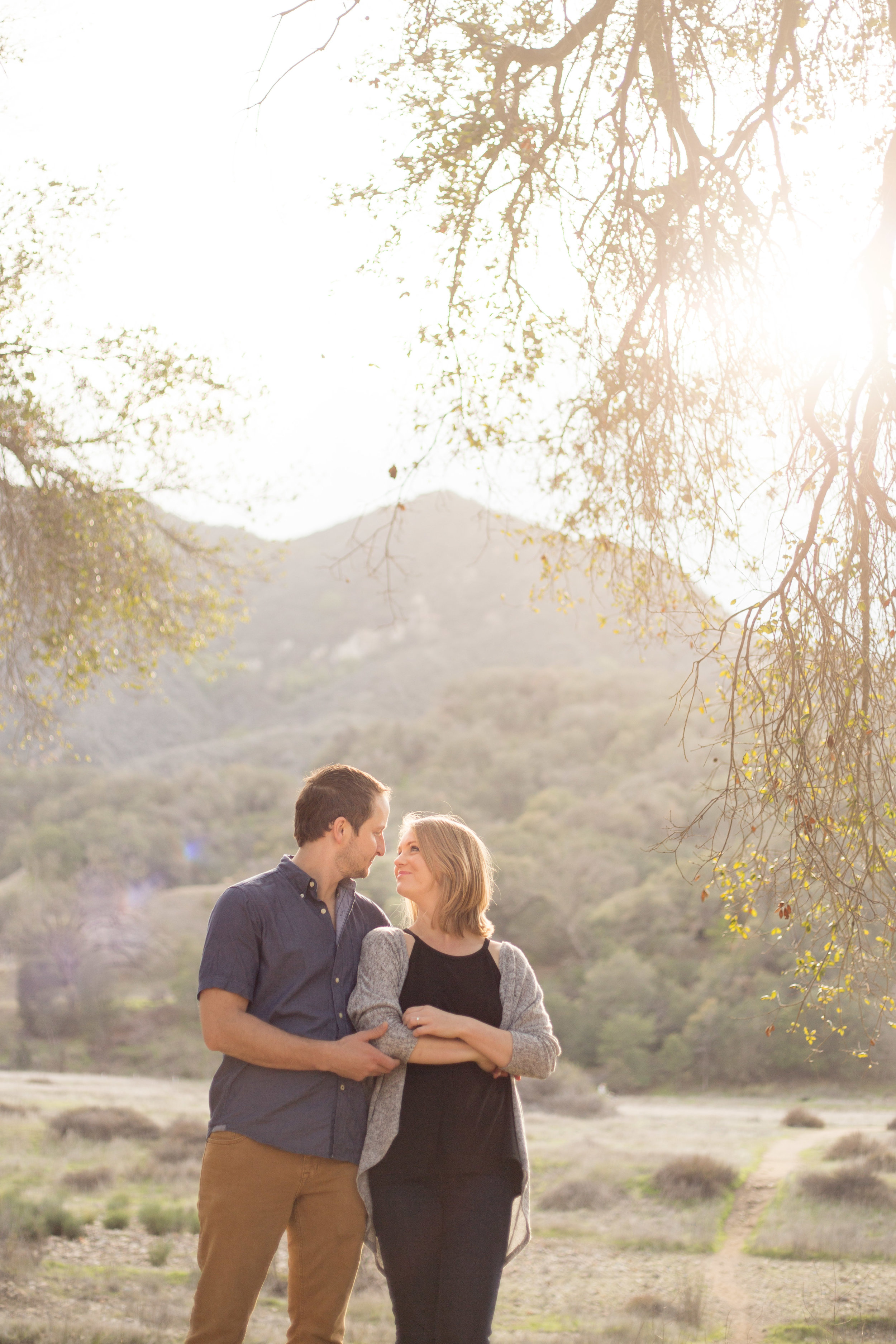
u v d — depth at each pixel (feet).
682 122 14.57
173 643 28.32
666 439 14.43
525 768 322.96
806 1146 57.82
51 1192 38.78
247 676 653.71
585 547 15.47
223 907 8.66
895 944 12.50
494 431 15.52
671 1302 25.16
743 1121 89.25
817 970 13.23
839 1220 34.09
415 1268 8.29
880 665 12.91
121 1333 18.92
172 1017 188.14
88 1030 184.85
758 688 12.60
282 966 8.64
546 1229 36.35
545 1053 8.61
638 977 166.50
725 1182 42.88
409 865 9.12
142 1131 53.88
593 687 389.80
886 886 12.56
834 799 12.61
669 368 14.07
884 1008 12.91
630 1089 149.89
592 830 238.07
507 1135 8.67
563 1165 49.52
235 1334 8.20
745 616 12.73
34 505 24.67
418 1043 8.45
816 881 12.68
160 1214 33.19
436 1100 8.55
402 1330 8.30
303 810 9.20
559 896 208.44
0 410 21.75
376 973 8.80
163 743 554.05
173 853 322.14
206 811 368.07
